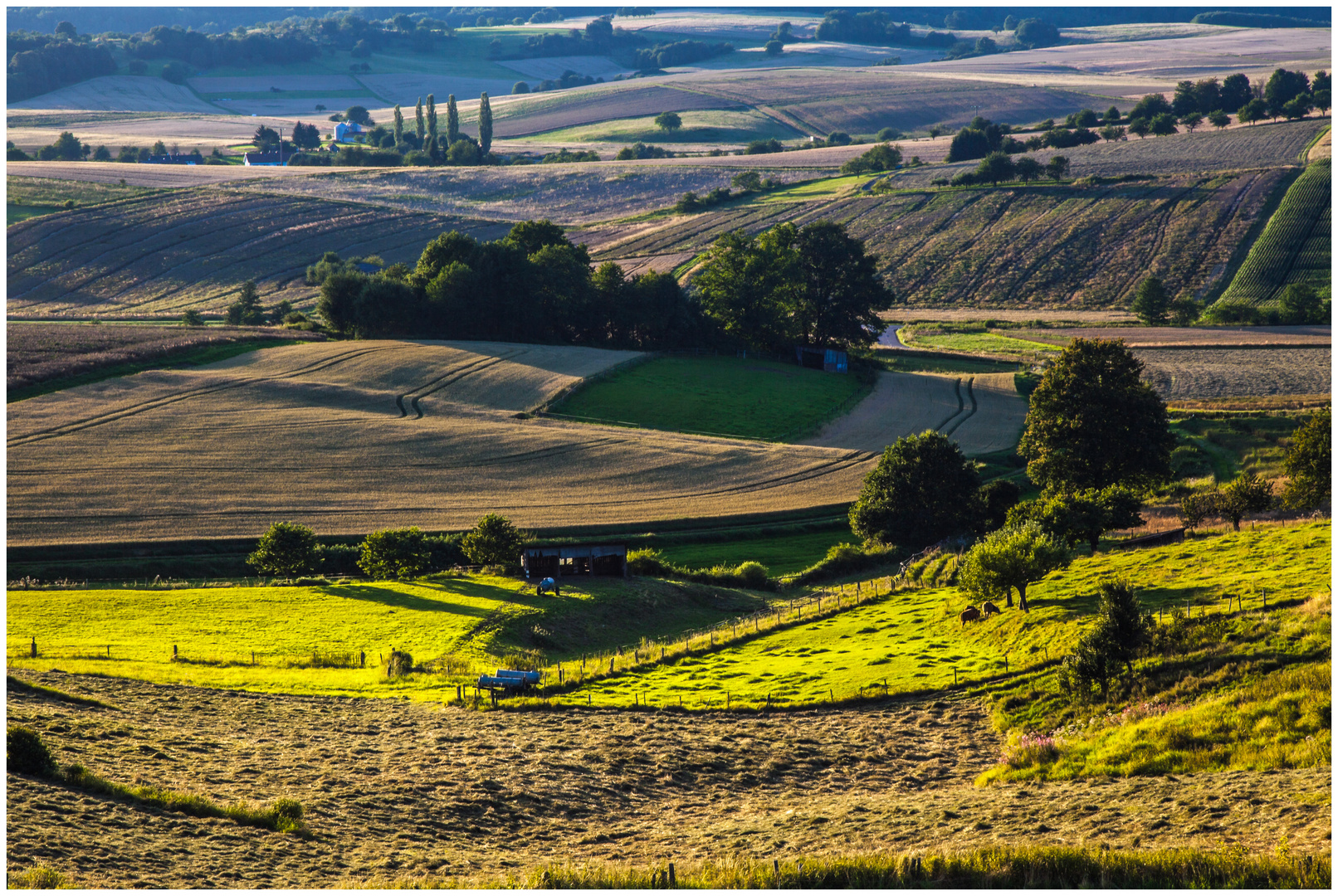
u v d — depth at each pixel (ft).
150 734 116.67
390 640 173.78
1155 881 71.36
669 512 265.34
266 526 242.99
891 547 242.17
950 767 114.32
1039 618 153.28
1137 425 234.58
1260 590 141.18
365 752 118.73
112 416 304.09
